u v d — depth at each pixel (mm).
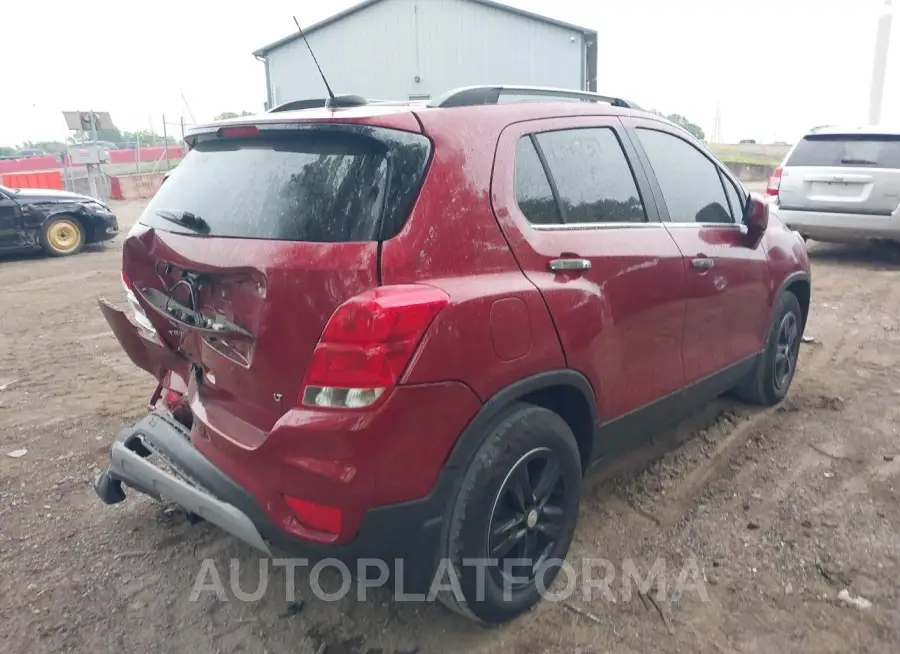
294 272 2365
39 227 12055
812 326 6883
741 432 4516
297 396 2400
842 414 4770
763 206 4086
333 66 26391
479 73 25438
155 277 3057
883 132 9219
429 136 2561
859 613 2887
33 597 3070
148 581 3174
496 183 2703
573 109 3238
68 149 20984
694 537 3422
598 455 3248
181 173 3141
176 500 2854
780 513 3607
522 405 2777
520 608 2875
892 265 9812
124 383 5719
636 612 2930
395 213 2414
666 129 3828
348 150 2549
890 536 3391
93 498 3877
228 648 2783
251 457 2482
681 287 3531
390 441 2342
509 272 2672
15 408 5184
